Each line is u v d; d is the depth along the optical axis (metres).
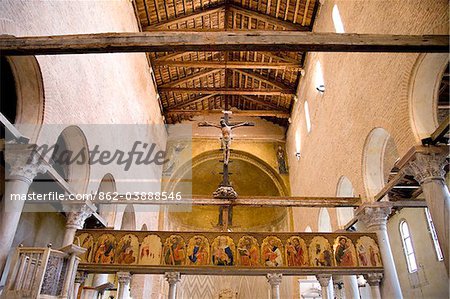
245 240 12.73
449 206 8.84
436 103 9.61
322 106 18.30
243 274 12.18
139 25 18.86
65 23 10.32
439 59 9.09
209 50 7.26
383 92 11.23
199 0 19.44
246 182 29.64
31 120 9.16
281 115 26.45
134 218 18.39
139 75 19.22
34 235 13.12
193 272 12.14
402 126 10.10
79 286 11.91
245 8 20.22
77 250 7.41
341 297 16.69
